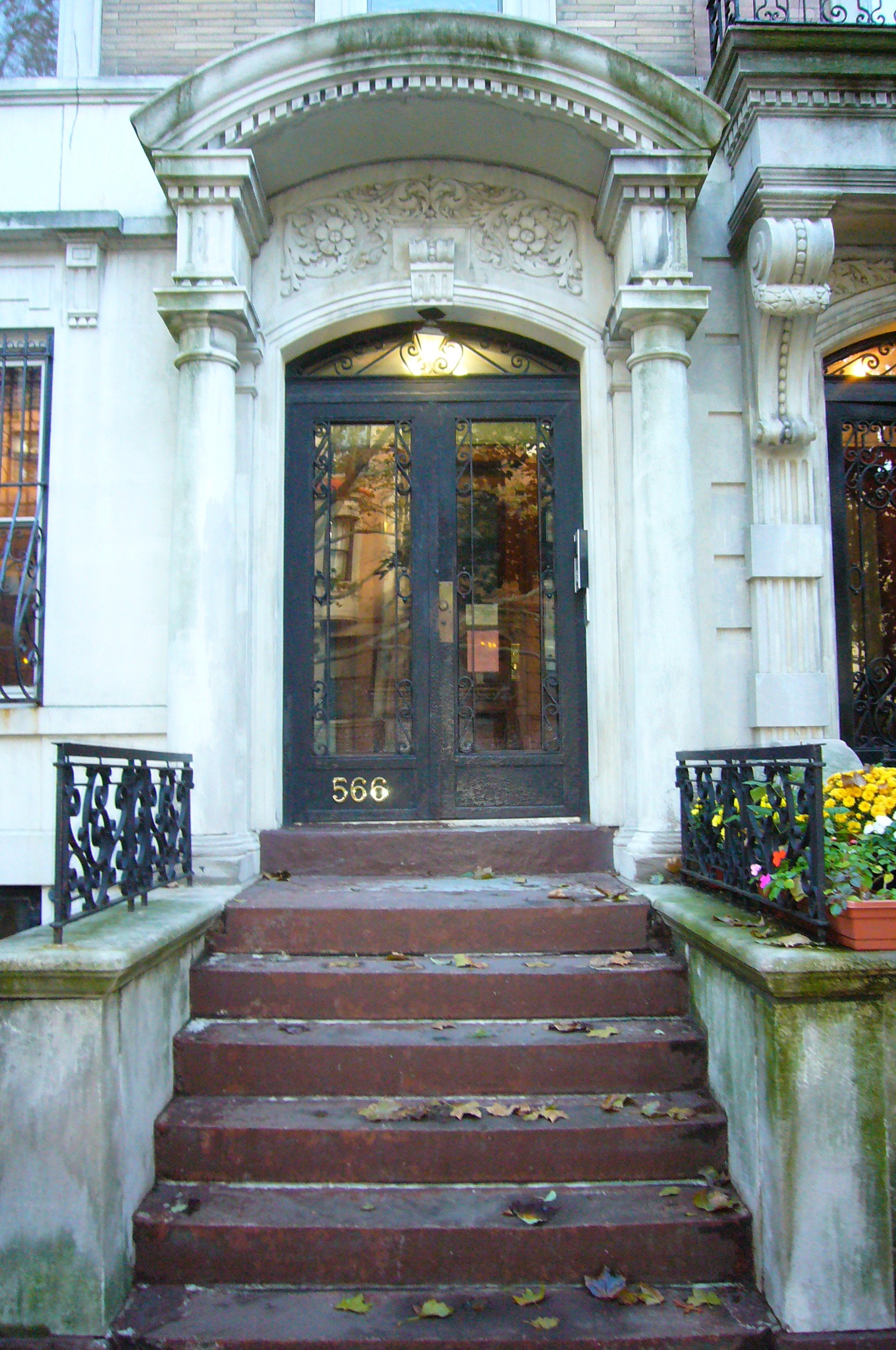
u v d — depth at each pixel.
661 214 4.45
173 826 3.80
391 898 3.96
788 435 4.67
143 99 5.04
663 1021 3.46
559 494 5.07
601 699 4.74
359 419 5.11
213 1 5.11
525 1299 2.64
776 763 3.20
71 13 5.12
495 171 4.94
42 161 5.00
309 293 4.89
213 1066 3.25
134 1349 2.54
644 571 4.38
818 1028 2.70
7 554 4.73
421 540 5.06
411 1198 2.90
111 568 4.79
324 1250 2.75
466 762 4.95
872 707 5.04
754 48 4.38
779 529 4.73
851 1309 2.59
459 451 5.12
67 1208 2.63
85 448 4.84
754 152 4.46
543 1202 2.87
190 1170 3.01
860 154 4.45
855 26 4.34
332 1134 2.98
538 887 4.19
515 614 5.05
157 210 4.96
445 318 5.03
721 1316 2.62
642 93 4.30
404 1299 2.68
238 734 4.54
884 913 2.69
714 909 3.46
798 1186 2.63
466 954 3.73
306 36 4.25
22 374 4.89
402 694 5.00
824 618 4.81
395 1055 3.23
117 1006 2.79
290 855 4.53
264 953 3.75
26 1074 2.68
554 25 4.38
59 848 2.83
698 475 4.82
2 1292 2.60
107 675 4.74
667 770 4.23
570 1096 3.22
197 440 4.36
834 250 4.77
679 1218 2.79
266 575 4.74
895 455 5.20
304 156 4.73
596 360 4.89
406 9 5.12
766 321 4.61
